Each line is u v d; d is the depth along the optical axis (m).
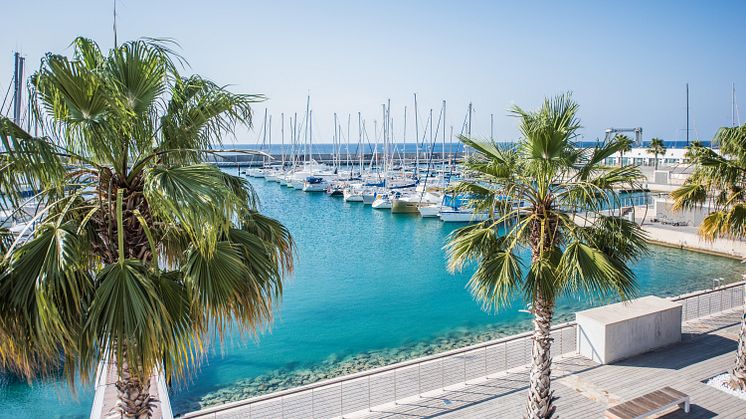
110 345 4.25
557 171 8.16
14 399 13.17
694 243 31.45
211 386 14.51
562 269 7.71
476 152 9.12
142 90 5.26
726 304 17.41
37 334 4.12
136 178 5.19
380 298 24.53
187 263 4.88
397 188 70.50
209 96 5.67
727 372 12.20
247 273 5.11
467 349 13.80
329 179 84.81
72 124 4.76
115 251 5.12
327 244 39.56
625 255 8.16
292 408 11.02
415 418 10.41
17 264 4.07
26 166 4.25
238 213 5.32
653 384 11.67
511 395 11.26
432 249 37.34
